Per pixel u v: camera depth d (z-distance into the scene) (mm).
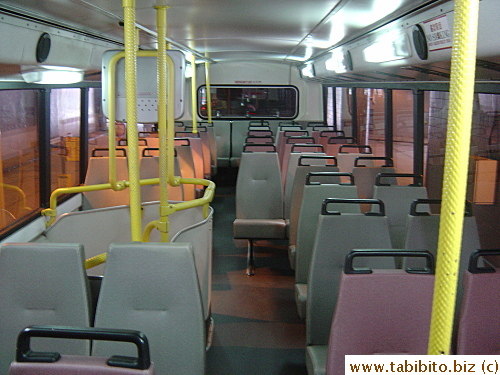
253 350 4109
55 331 1673
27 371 1651
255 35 6262
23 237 4246
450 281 1146
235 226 6086
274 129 12477
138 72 3117
